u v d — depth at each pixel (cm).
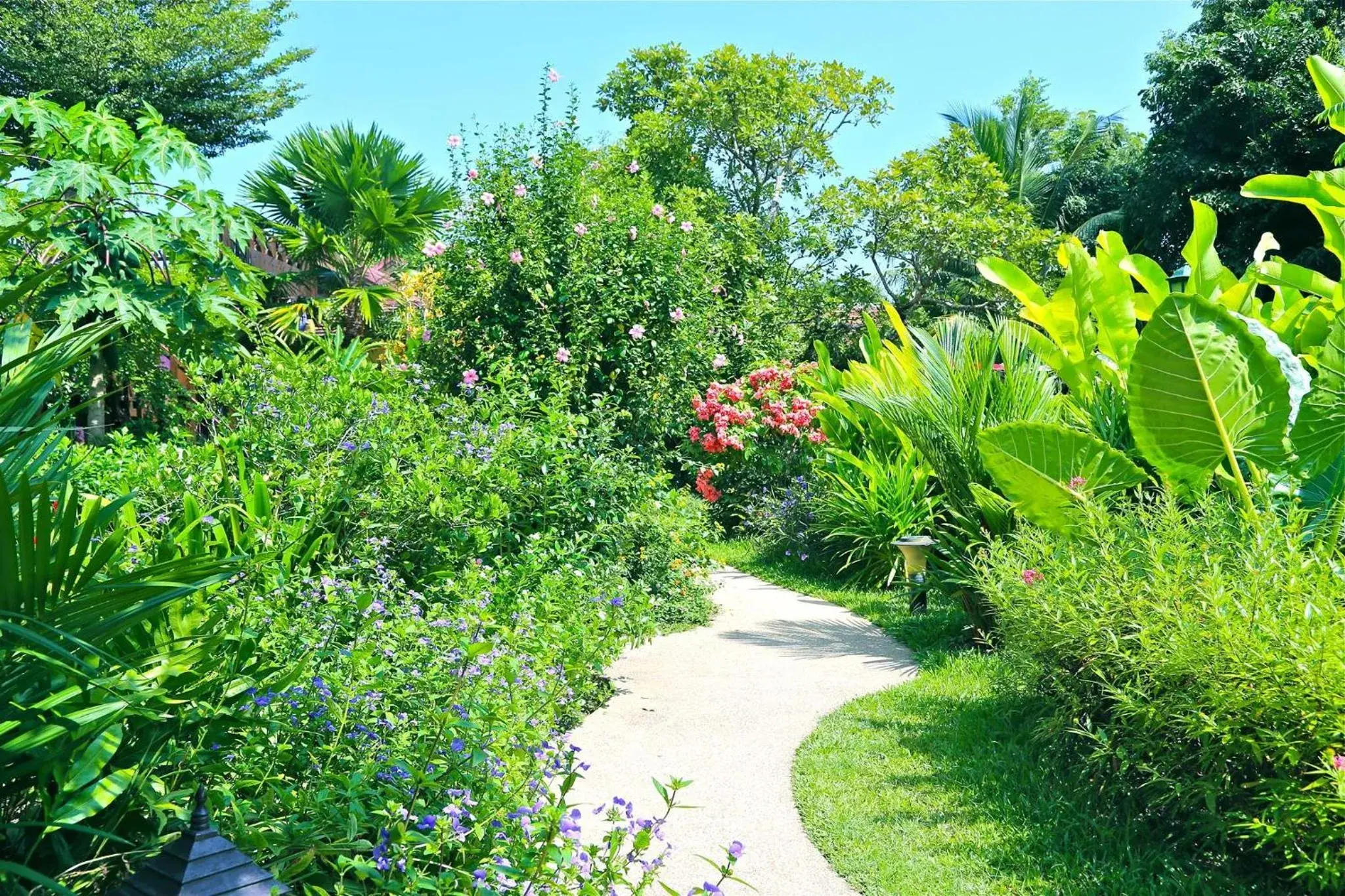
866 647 707
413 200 1667
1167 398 481
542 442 684
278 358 693
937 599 820
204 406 658
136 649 267
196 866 152
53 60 2172
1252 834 329
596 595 547
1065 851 366
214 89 2459
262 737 278
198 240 696
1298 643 324
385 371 785
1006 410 707
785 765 469
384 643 360
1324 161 1877
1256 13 2039
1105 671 405
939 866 361
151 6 2423
